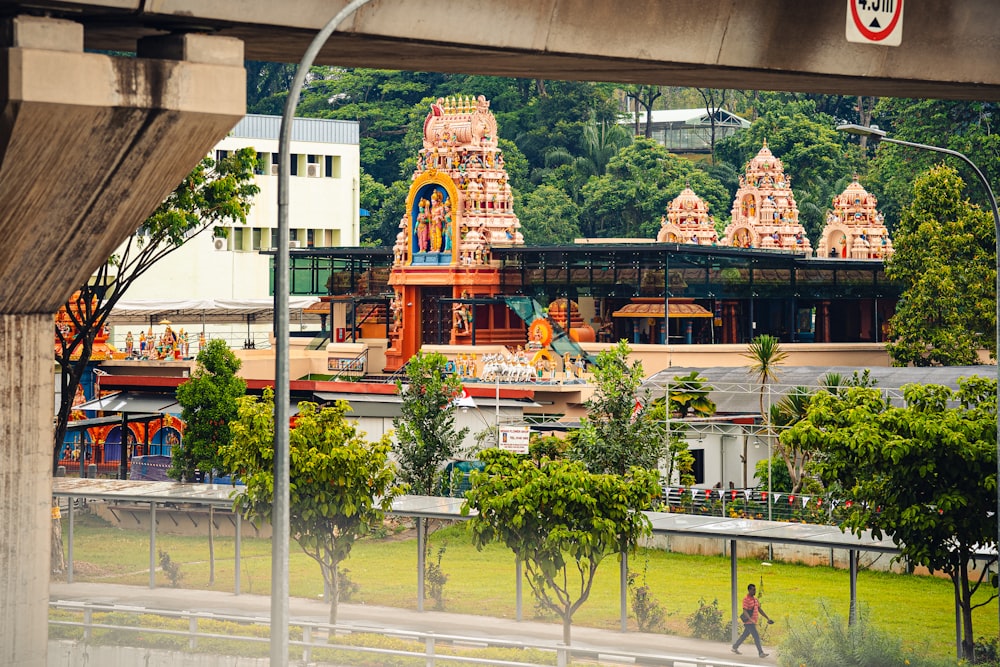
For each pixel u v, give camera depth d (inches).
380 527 2731.3
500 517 2126.0
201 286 6378.0
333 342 5541.3
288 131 1198.3
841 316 5364.2
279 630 1202.6
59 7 1294.3
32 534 1594.5
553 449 3356.3
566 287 4857.3
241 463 2390.5
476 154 5068.9
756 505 3277.6
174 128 1368.1
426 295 5226.4
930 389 2030.0
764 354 3831.2
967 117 7170.3
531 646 2074.3
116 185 1414.9
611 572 2982.3
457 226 5027.1
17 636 1588.3
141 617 2352.4
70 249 1487.5
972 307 4867.1
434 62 1657.2
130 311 5777.6
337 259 6166.3
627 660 2186.3
